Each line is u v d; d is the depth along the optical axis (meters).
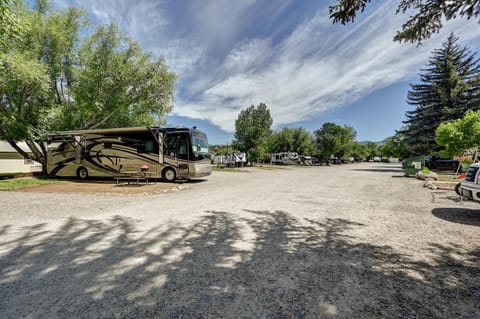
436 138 14.36
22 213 5.08
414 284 2.26
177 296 2.04
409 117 22.58
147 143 11.60
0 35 7.88
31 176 13.77
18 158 17.33
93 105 13.65
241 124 31.83
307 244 3.33
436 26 3.24
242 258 2.85
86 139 12.28
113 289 2.14
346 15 3.52
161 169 11.39
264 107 32.06
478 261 2.78
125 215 4.94
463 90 19.83
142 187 9.43
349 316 1.78
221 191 8.68
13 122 11.59
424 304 1.94
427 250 3.11
